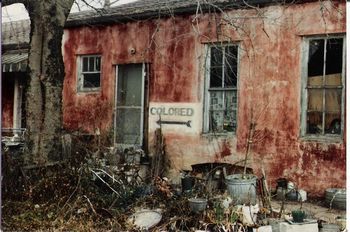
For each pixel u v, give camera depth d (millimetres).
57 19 9195
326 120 8969
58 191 7789
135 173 8953
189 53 10719
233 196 7738
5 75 14148
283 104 9344
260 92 9641
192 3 10445
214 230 6594
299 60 9195
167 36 11086
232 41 10039
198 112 10547
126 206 7539
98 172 8438
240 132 9875
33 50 9031
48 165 8469
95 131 12109
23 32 15781
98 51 12344
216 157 10203
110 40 12117
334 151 8703
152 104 11312
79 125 12547
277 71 9430
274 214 7168
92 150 10586
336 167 8672
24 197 7797
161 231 6668
